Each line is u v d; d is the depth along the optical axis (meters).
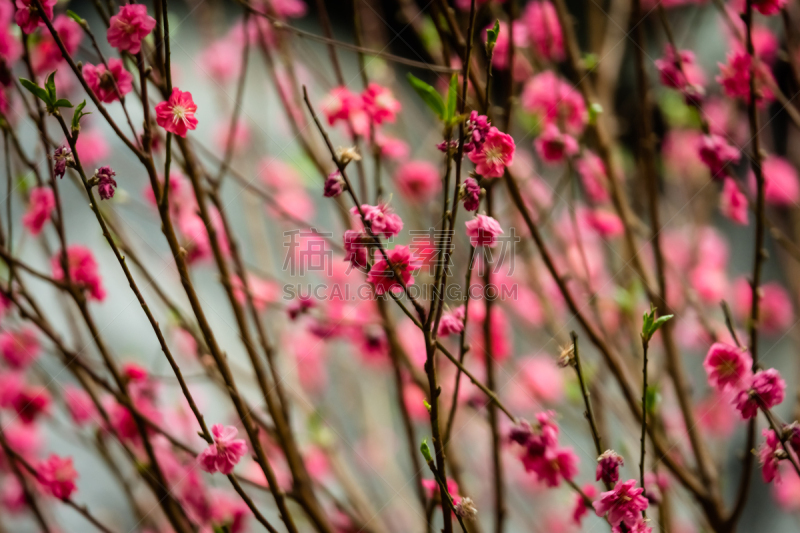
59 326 3.42
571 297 2.64
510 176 2.61
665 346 2.73
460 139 2.44
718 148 2.67
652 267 3.34
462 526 2.46
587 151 2.85
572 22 2.81
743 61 2.63
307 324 2.87
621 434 3.39
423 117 4.18
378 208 2.46
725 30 4.41
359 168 2.67
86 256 2.66
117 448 3.15
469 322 2.91
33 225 2.63
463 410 3.04
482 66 2.91
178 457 2.80
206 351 2.70
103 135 3.63
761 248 2.56
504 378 3.22
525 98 2.83
